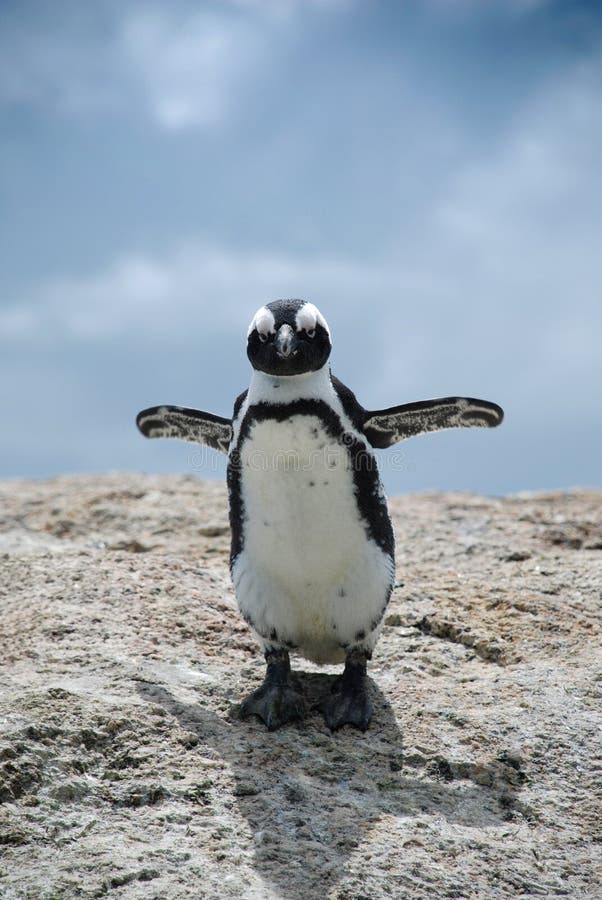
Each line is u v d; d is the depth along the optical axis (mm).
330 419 6668
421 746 6902
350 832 6023
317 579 6988
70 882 5414
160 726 6797
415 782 6590
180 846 5773
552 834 6250
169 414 7879
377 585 7031
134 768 6402
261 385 6742
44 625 8242
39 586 9117
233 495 7059
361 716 7094
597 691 7633
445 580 9812
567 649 8336
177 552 11094
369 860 5801
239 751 6688
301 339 6590
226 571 10219
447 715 7281
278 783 6402
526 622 8727
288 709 7109
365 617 7090
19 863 5559
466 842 6066
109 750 6523
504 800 6512
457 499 13961
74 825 5871
